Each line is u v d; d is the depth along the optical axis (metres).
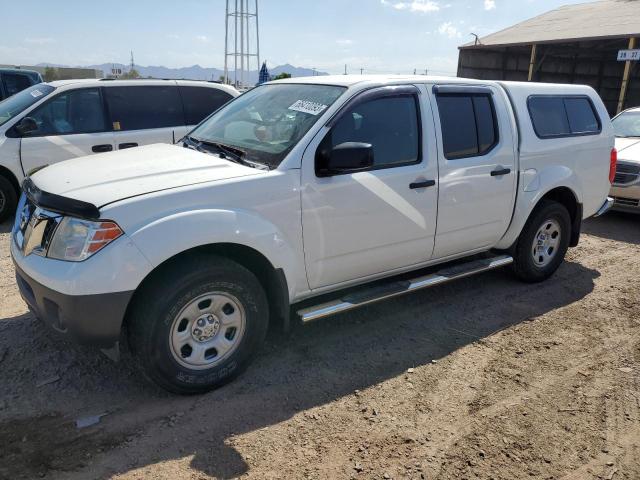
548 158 5.02
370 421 3.13
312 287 3.74
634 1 26.70
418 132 4.05
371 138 3.80
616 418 3.23
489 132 4.55
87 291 2.80
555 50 27.59
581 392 3.49
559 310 4.76
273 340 4.04
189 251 3.18
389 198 3.85
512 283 5.37
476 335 4.25
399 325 4.38
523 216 4.87
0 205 6.94
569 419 3.21
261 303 3.42
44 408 3.12
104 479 2.61
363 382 3.53
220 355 3.34
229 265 3.20
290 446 2.89
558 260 5.45
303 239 3.51
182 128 7.78
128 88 7.50
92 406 3.17
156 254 2.90
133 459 2.75
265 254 3.29
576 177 5.31
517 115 4.80
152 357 3.04
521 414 3.24
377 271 4.07
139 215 2.91
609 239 7.11
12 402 3.16
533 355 3.96
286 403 3.27
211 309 3.22
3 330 3.98
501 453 2.90
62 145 7.04
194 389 3.25
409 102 4.04
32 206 3.33
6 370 3.48
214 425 3.04
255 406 3.23
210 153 3.86
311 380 3.54
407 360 3.83
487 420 3.17
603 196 5.77
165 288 3.00
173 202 3.01
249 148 3.71
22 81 13.98
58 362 3.59
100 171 3.38
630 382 3.63
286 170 3.40
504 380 3.61
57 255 2.93
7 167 6.78
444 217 4.26
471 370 3.72
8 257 5.62
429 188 4.08
